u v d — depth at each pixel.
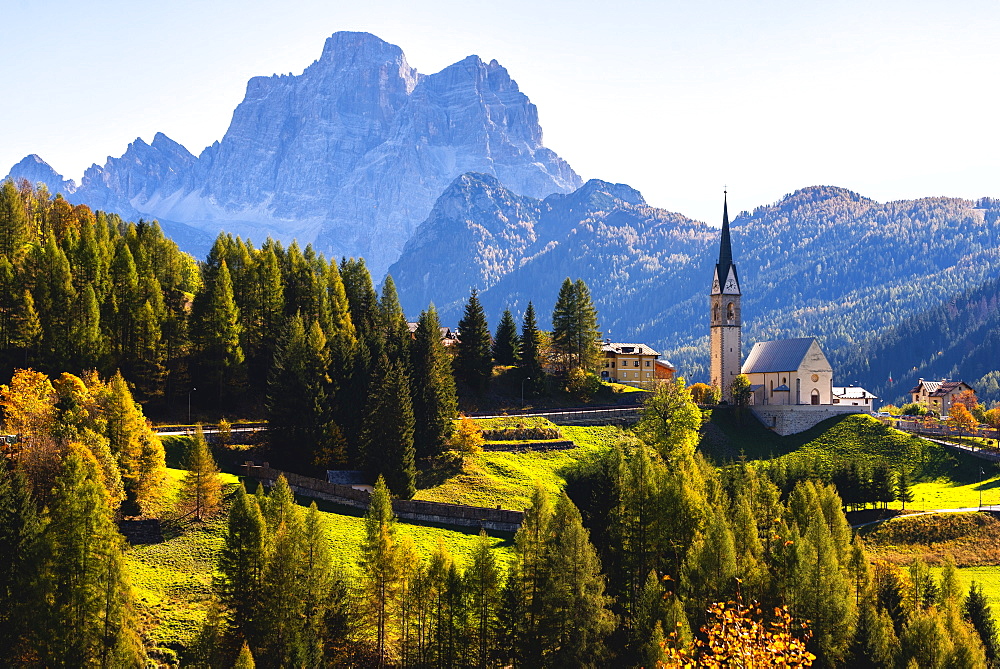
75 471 93.25
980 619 112.50
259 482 133.38
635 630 99.44
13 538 88.00
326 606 93.12
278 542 93.44
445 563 97.69
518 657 95.06
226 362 172.00
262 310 187.88
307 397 148.12
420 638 95.38
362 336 179.50
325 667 87.56
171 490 120.88
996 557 149.50
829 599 102.44
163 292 185.88
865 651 100.12
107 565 88.81
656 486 117.88
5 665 83.75
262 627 89.62
